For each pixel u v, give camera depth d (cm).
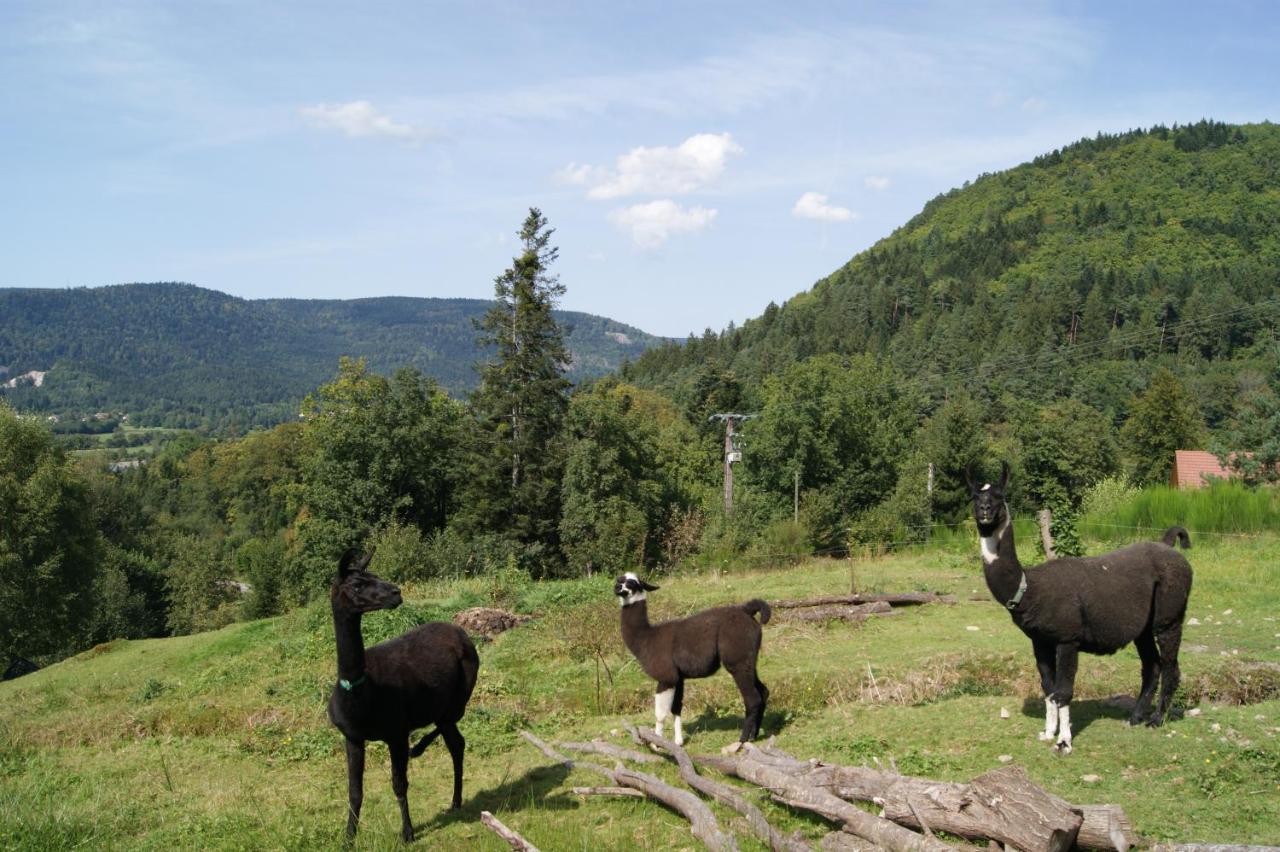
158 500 9844
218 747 1098
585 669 1315
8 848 750
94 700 1555
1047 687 767
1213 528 2477
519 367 4178
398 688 714
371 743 1009
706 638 851
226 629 2056
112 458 14138
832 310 15025
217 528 8869
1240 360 9294
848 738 841
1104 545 2491
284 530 8075
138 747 1138
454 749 790
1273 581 1688
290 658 1581
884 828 556
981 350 11050
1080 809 520
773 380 4869
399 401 4250
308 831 739
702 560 2983
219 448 10112
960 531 3144
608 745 885
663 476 4628
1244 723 760
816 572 2280
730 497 4056
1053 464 4456
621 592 887
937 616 1580
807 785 645
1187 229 15788
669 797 706
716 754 835
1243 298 10612
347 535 3956
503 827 652
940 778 712
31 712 1521
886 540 3120
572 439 4038
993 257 16325
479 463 4038
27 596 3641
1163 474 6094
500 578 2048
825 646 1386
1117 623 752
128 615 5566
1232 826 576
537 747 962
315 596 3884
